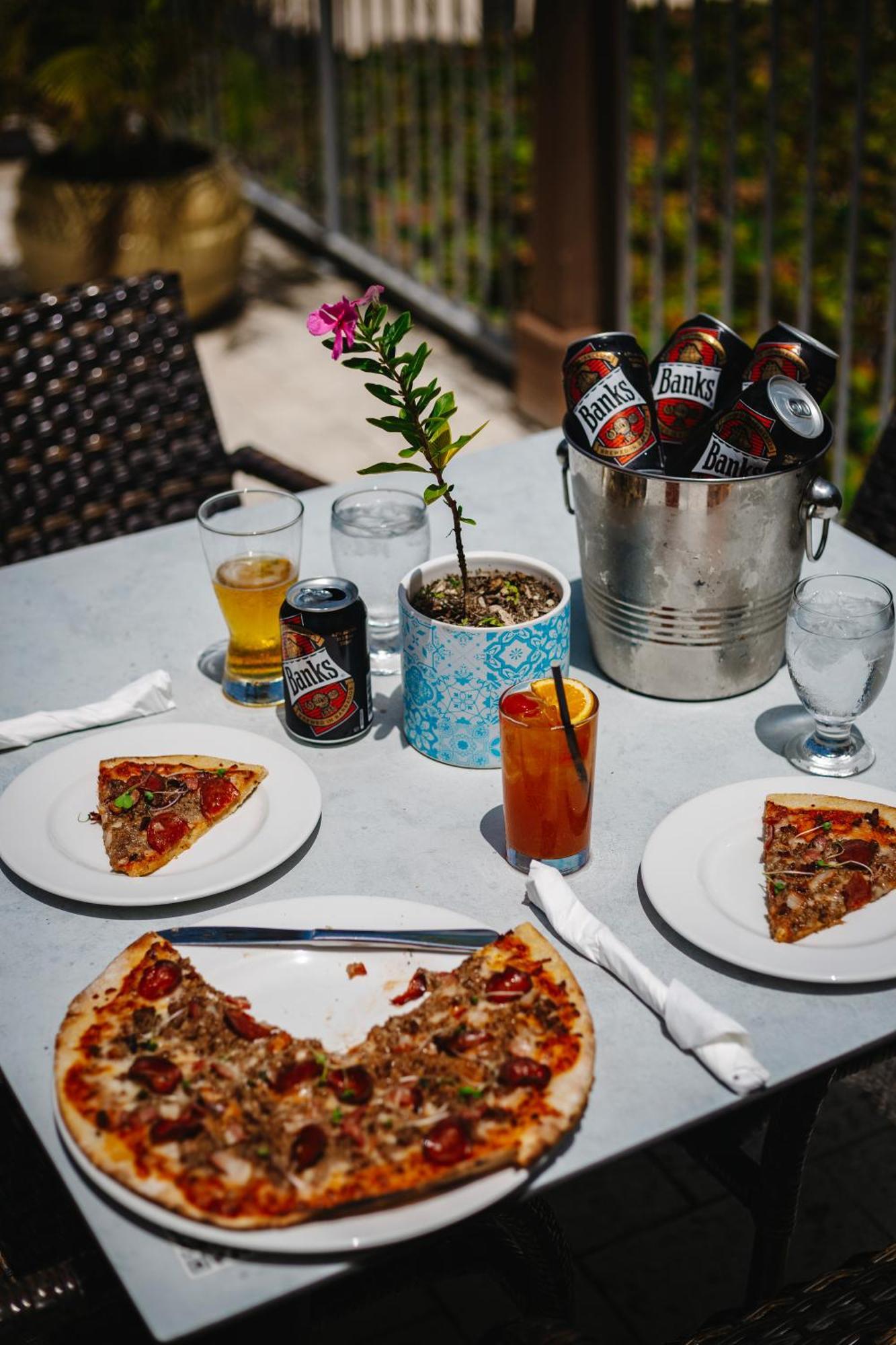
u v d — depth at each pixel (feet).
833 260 13.58
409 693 4.25
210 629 5.06
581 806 3.69
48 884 3.71
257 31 17.33
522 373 12.69
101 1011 3.28
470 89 18.98
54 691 4.71
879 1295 3.47
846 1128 6.20
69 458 6.86
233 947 3.51
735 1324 3.52
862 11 8.73
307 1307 3.31
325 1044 3.23
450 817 4.06
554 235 11.61
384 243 16.30
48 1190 4.20
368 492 4.81
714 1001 3.38
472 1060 3.12
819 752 4.25
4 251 16.97
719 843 3.82
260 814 4.00
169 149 14.69
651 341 12.20
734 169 10.56
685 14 17.38
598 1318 5.43
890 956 3.39
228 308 15.57
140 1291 2.73
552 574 4.30
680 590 4.25
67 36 13.17
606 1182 6.03
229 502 4.83
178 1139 2.93
